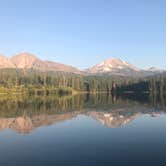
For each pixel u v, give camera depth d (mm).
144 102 116250
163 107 92500
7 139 44938
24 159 33375
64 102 123250
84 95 196750
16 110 88625
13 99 148000
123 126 55906
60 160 32656
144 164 30547
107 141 42000
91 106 102188
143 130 50594
